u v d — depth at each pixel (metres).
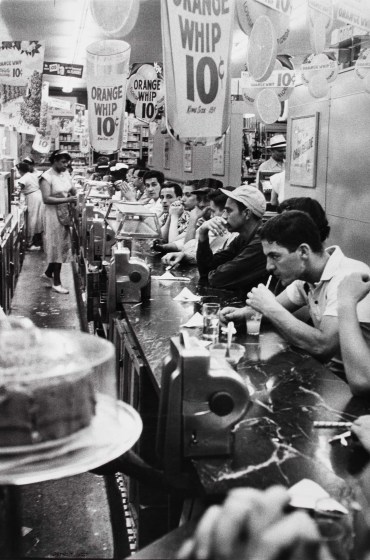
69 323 6.00
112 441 1.07
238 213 3.90
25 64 6.95
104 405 1.15
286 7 2.97
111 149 4.67
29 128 7.11
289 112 6.23
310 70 4.69
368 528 1.13
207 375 1.41
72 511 2.41
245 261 3.66
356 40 4.87
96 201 7.02
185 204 5.91
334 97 5.13
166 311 3.11
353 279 2.08
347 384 2.05
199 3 2.49
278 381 2.06
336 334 2.41
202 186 5.81
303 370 2.19
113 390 1.16
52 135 16.11
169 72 2.52
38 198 11.12
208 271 4.03
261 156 9.20
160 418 1.50
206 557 0.82
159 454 1.47
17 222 8.41
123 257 3.25
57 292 7.54
